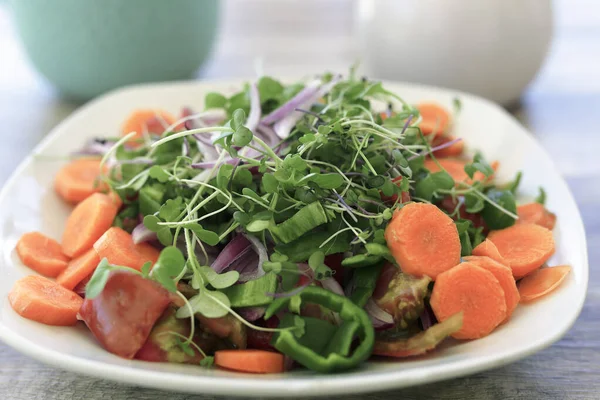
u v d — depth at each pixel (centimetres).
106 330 28
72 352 28
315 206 31
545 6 51
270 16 73
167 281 29
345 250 31
